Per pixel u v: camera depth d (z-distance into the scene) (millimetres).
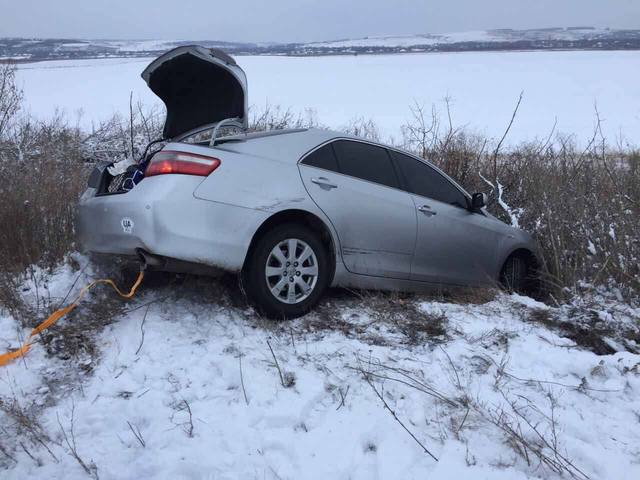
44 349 3934
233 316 4484
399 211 5047
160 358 3895
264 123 11727
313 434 3125
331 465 2893
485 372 3779
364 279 4957
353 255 4836
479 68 77000
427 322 4543
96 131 11266
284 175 4504
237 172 4305
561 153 8281
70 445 3029
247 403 3383
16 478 2789
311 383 3555
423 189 5387
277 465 2895
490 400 3426
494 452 2957
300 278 4523
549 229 6039
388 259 5035
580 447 2977
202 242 4105
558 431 3141
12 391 3484
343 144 4973
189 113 5156
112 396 3484
